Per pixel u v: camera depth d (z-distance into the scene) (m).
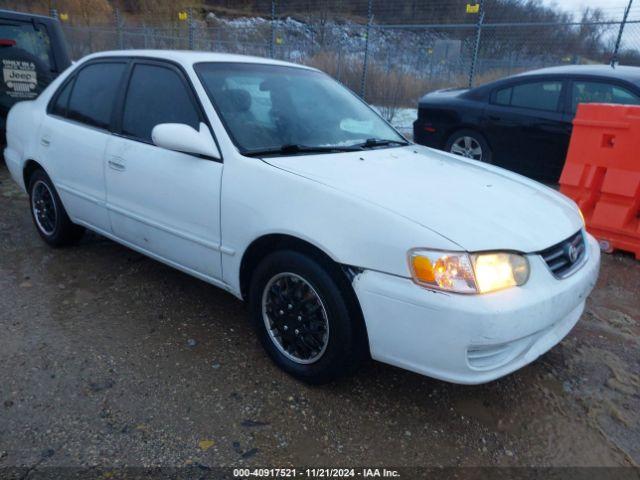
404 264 2.25
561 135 6.59
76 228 4.27
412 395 2.72
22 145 4.34
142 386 2.65
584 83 6.48
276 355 2.82
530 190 3.06
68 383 2.64
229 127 2.96
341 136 3.38
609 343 3.31
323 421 2.49
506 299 2.22
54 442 2.26
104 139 3.57
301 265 2.54
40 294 3.55
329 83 3.91
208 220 2.92
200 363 2.88
